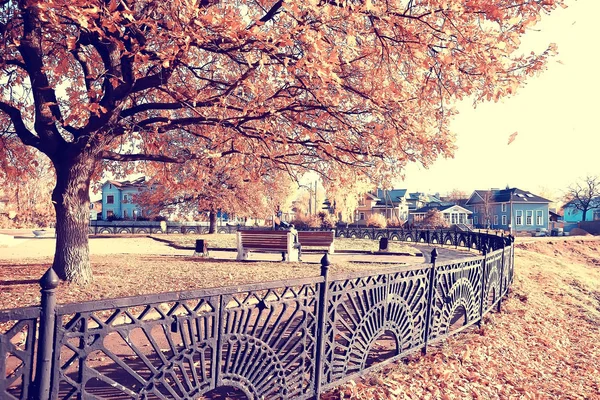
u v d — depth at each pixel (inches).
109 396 156.9
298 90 374.0
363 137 376.2
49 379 98.5
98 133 374.0
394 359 221.6
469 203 3496.6
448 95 322.3
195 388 129.2
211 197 1539.1
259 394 149.0
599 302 693.3
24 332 226.8
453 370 239.8
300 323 163.8
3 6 367.9
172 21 288.8
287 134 421.7
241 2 374.0
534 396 242.2
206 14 255.1
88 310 105.0
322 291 171.9
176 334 245.8
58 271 376.5
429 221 2329.0
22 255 697.0
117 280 397.4
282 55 303.9
